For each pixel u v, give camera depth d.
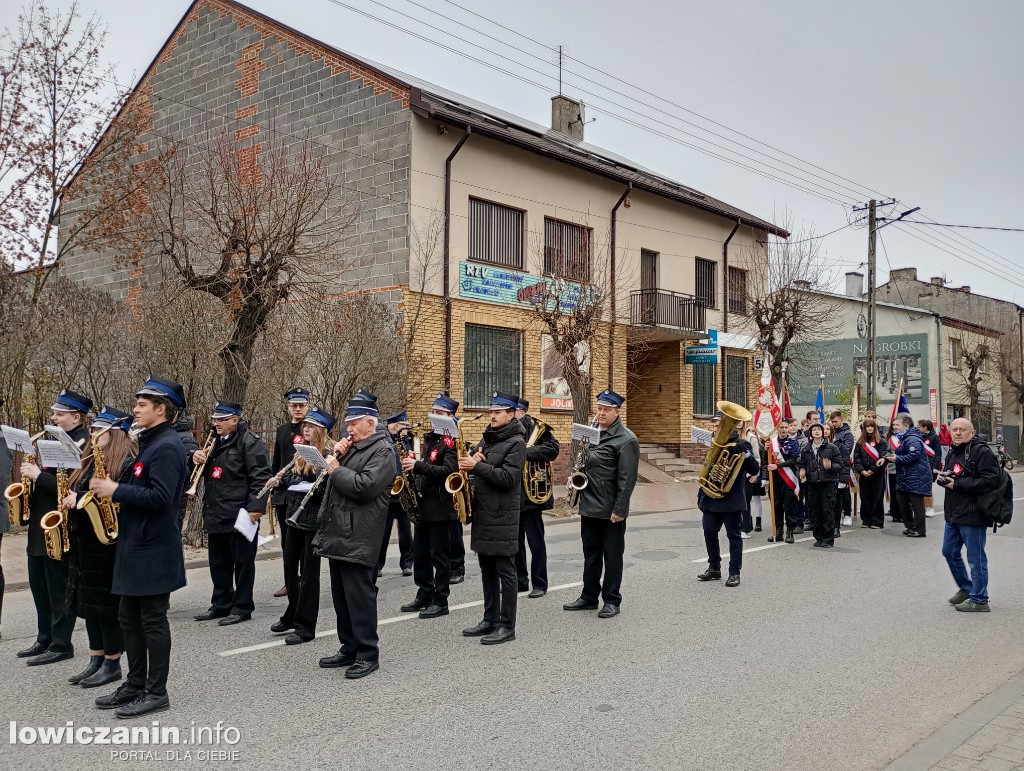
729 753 4.62
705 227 25.75
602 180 22.25
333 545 5.97
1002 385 43.00
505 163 19.73
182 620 7.73
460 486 6.93
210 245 13.59
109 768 4.40
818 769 4.43
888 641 6.95
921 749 4.62
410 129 17.67
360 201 18.31
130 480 5.09
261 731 4.91
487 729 4.94
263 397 14.07
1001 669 6.23
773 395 14.98
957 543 8.26
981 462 7.92
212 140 18.72
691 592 8.87
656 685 5.77
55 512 5.59
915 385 36.34
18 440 6.25
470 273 18.78
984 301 42.47
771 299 25.19
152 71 22.77
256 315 11.86
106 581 5.49
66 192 13.05
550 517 15.56
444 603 7.89
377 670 6.09
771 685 5.80
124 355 13.87
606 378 21.83
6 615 8.15
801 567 10.38
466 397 18.80
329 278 13.23
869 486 14.33
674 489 21.05
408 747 4.67
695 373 25.66
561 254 20.98
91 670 5.84
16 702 5.41
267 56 20.27
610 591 7.84
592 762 4.48
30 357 13.06
